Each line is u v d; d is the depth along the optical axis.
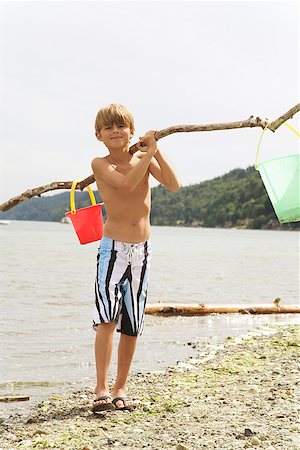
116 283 4.22
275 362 5.98
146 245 4.31
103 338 4.25
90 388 5.19
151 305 9.58
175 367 5.89
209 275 18.55
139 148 4.21
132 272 4.27
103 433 3.76
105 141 4.27
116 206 4.22
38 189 4.52
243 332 8.10
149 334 7.85
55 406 4.53
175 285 15.12
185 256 31.20
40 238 58.44
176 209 189.88
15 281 15.59
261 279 17.48
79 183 4.57
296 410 4.21
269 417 4.03
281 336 7.56
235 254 35.12
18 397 4.80
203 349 6.84
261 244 56.66
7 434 3.83
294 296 13.25
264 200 153.38
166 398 4.65
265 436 3.60
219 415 4.10
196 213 183.38
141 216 4.28
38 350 6.85
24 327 8.45
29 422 4.10
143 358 6.38
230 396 4.65
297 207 3.95
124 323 4.36
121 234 4.23
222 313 9.88
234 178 193.62
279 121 3.88
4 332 7.98
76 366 6.10
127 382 5.25
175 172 4.34
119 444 3.53
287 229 139.75
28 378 5.55
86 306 11.00
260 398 4.56
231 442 3.51
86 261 25.03
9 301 11.47
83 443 3.57
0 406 4.60
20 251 32.66
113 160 4.33
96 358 4.29
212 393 4.76
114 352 6.78
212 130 4.02
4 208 4.55
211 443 3.50
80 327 8.56
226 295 13.17
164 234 96.38
